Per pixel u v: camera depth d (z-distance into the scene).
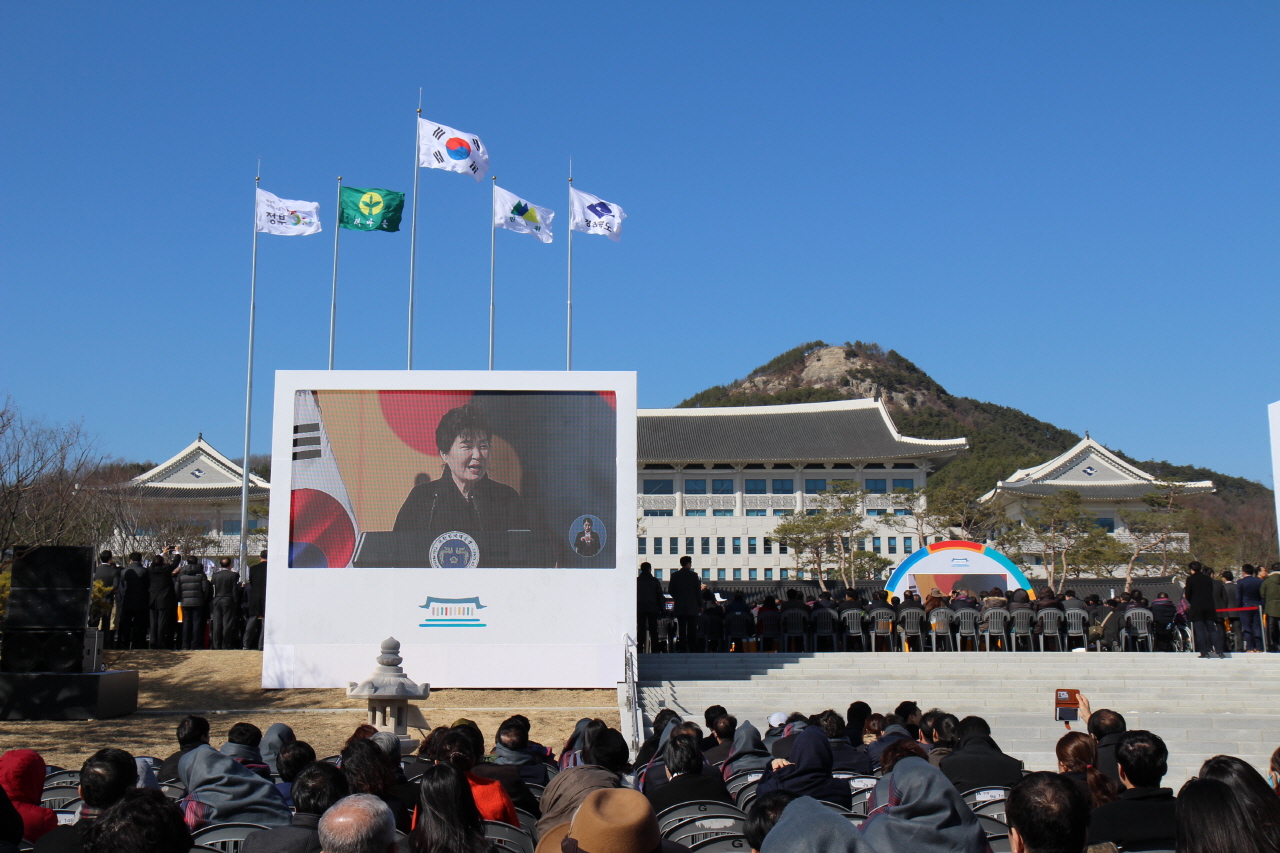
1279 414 22.34
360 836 3.54
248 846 4.89
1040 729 16.11
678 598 21.42
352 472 19.83
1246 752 15.24
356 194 26.64
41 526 27.20
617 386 20.17
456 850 4.73
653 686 18.61
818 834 3.13
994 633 21.98
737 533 73.69
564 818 6.09
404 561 19.67
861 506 73.00
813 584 62.44
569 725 17.36
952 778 7.66
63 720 16.28
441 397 20.02
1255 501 88.81
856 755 8.95
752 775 8.70
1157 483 66.00
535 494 19.89
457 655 19.50
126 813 3.90
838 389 166.12
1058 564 62.97
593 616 19.67
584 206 28.17
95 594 22.30
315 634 19.44
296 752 7.01
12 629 16.33
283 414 19.89
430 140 27.05
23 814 5.81
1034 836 3.72
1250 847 3.64
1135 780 5.43
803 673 19.56
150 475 68.31
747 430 77.88
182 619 22.34
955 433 139.25
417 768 7.90
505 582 19.67
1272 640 22.16
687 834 6.57
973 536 64.44
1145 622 21.70
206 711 17.81
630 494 19.94
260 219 30.12
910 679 18.78
